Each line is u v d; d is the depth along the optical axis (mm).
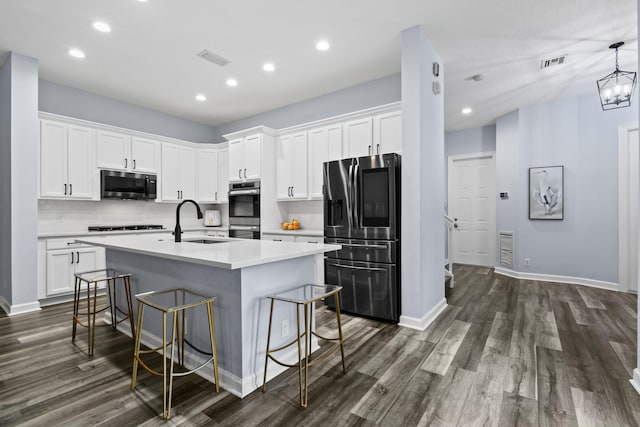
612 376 2020
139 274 2621
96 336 2674
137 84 4047
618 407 1706
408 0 2482
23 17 2666
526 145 4926
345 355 2346
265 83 4031
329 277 3441
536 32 2908
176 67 3596
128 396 1808
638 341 1904
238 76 3830
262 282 1989
